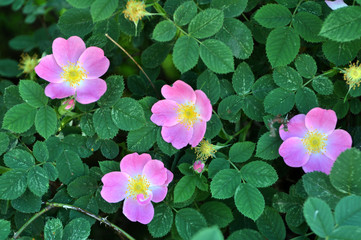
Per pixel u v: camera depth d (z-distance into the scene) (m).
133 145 0.53
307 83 0.54
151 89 0.60
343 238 0.46
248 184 0.51
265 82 0.54
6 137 0.54
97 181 0.55
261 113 0.54
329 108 0.56
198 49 0.52
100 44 0.55
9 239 0.52
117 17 0.57
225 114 0.54
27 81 0.53
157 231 0.53
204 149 0.53
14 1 0.66
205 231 0.38
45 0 0.68
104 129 0.53
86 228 0.52
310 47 0.58
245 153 0.53
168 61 0.64
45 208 0.54
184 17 0.53
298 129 0.52
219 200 0.55
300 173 0.60
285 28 0.52
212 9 0.52
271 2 0.58
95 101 0.54
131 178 0.53
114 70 0.64
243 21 0.59
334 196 0.49
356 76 0.53
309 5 0.53
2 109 0.57
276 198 0.53
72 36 0.54
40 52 0.66
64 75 0.53
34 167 0.53
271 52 0.52
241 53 0.54
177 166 0.54
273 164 0.58
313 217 0.46
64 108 0.54
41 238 0.55
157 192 0.53
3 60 0.69
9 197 0.52
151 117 0.53
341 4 0.54
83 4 0.52
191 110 0.52
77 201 0.54
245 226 0.54
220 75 0.57
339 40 0.49
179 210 0.53
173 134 0.53
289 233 0.58
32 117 0.53
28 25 0.75
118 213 0.60
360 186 0.48
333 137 0.52
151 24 0.60
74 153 0.55
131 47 0.63
